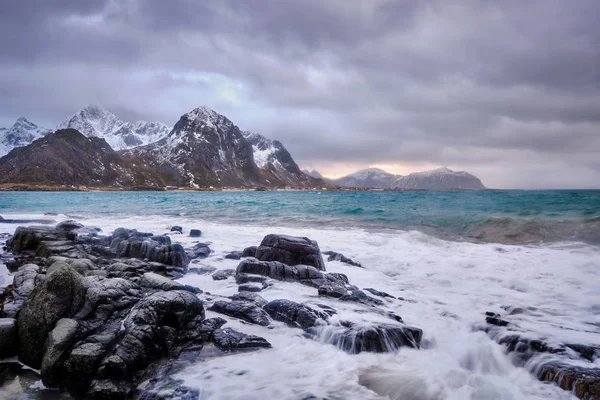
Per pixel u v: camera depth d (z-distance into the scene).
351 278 12.47
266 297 9.77
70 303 6.80
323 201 56.94
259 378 6.01
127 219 32.19
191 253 15.28
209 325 7.49
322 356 6.79
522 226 20.06
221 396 5.52
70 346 5.98
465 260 14.11
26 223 26.95
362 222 26.33
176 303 7.11
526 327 7.84
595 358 6.46
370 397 5.57
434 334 7.71
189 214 36.78
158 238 15.74
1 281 10.39
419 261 14.30
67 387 5.66
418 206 37.34
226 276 11.84
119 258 13.61
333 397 5.54
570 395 5.64
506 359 6.86
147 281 9.15
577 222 20.08
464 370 6.43
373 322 7.78
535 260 13.66
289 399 5.49
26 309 6.47
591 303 9.52
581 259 13.46
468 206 34.28
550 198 44.94
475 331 7.92
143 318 6.59
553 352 6.70
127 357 5.90
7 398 5.40
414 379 6.08
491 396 5.64
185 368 6.23
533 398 5.63
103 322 6.87
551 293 10.40
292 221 28.53
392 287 11.39
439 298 10.19
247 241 19.48
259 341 7.10
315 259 13.02
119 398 5.42
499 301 9.86
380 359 6.74
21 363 6.24
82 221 30.23
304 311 8.10
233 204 52.06
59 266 7.08
